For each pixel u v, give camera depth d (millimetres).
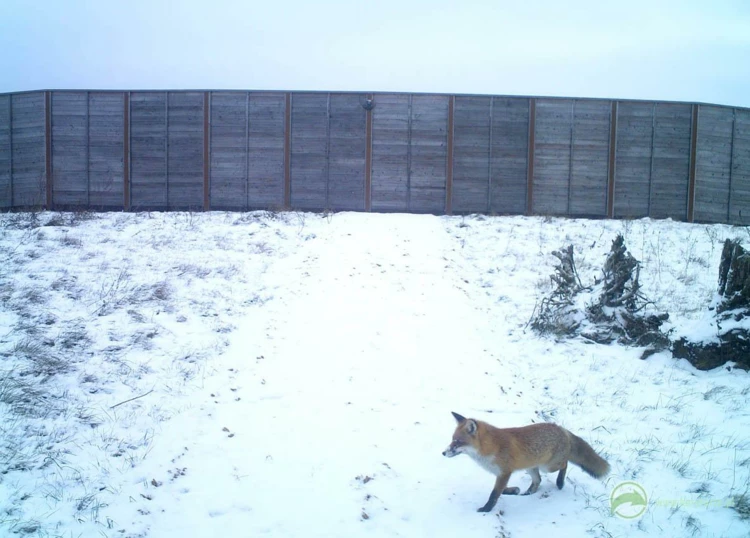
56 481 5406
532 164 17578
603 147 17641
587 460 5391
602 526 4762
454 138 17578
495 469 4973
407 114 17609
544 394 7758
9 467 5531
